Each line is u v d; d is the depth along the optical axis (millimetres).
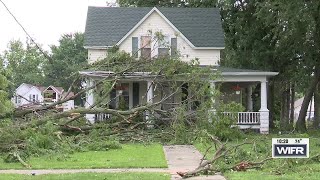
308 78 32188
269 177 11664
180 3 38625
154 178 11461
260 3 27953
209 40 31625
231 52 36125
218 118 21062
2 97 19391
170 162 14875
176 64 22125
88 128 20984
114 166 13883
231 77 28094
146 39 31094
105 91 22719
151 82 23703
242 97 33281
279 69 33531
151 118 21938
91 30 31938
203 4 35719
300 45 28844
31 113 20641
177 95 27406
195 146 19734
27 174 12445
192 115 21016
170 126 21562
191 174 12141
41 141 16734
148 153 17234
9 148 16078
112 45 29922
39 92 68312
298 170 12734
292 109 44781
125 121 21578
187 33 31938
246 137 22484
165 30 31266
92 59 31266
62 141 18078
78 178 11555
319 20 26203
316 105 40875
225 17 34938
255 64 32969
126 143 21000
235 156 13758
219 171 12711
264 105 27906
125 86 30609
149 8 33531
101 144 18625
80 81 28875
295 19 24609
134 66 22312
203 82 21516
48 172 12891
